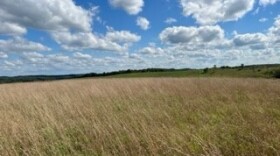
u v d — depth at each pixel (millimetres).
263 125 5645
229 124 6105
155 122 6457
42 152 4797
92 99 11078
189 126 6117
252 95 10711
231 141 4898
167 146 4449
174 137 4988
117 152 4707
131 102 10188
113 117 6941
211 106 8766
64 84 18859
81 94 12211
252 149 4465
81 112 7891
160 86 15312
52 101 10523
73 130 6230
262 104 8469
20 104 10016
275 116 6797
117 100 10609
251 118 6465
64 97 11008
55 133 5996
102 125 6086
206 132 5531
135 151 4594
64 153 4852
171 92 12633
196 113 7715
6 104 10125
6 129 5961
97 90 13508
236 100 9961
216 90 12875
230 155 4375
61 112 8023
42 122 6848
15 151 4742
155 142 4746
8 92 13758
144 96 11773
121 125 6262
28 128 5918
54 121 6625
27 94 12797
